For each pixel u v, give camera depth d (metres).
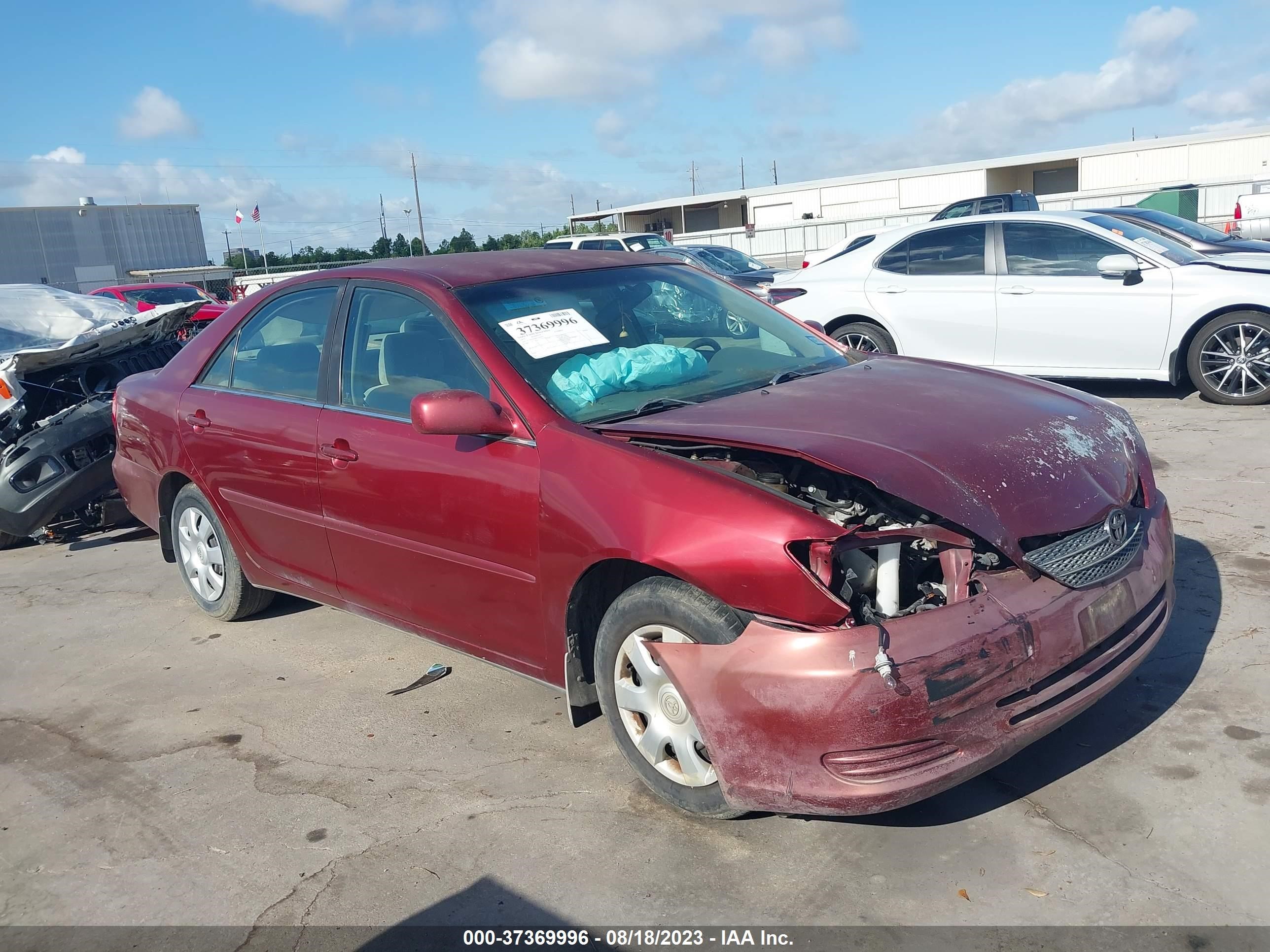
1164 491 5.83
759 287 12.80
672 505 2.92
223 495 4.75
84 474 6.57
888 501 2.96
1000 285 8.58
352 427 3.99
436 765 3.59
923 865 2.80
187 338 8.95
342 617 5.20
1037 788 3.10
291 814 3.35
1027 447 3.11
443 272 4.02
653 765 3.11
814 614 2.62
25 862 3.22
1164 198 30.58
